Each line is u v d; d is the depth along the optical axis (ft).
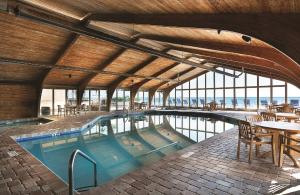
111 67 44.52
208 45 21.89
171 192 9.96
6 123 37.22
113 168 19.26
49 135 27.02
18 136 24.09
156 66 50.75
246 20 10.33
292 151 14.35
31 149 25.12
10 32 26.04
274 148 13.75
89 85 51.65
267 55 18.31
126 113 52.75
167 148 26.76
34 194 9.96
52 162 20.94
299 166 13.08
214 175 11.91
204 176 11.79
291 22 8.87
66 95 49.14
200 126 41.09
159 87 67.36
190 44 23.49
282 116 20.61
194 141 30.35
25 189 10.46
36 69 36.83
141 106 63.00
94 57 38.17
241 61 27.76
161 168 13.03
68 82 46.47
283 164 13.56
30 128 28.73
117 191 10.09
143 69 50.19
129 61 44.14
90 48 34.91
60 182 11.26
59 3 21.68
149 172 12.40
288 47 8.91
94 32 22.85
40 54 32.04
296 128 12.76
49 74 39.68
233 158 14.92
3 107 38.32
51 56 33.40
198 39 22.03
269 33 9.43
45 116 42.93
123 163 20.81
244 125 14.56
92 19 23.04
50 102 46.42
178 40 24.90
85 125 33.19
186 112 54.24
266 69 34.40
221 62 38.24
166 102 73.20
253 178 11.44
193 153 16.19
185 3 11.82
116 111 54.85
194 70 60.34
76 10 23.04
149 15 16.30
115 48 37.22
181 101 68.74
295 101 56.54
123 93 63.41
